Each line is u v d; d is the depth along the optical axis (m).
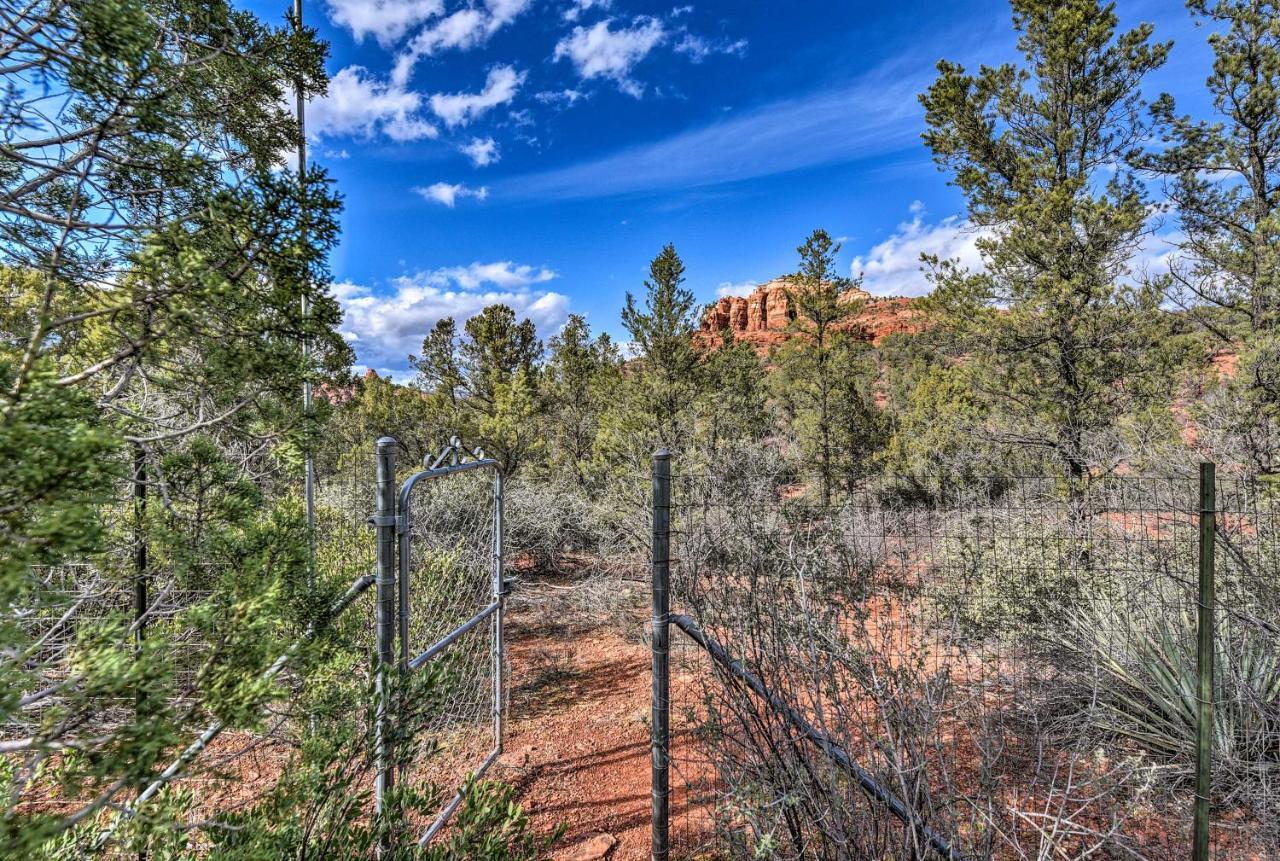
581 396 15.13
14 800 1.03
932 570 3.93
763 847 1.76
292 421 1.82
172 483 1.54
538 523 6.90
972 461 8.06
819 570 2.38
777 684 2.09
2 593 0.78
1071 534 3.88
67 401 0.92
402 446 11.52
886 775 1.98
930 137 8.27
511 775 3.18
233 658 1.13
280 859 1.42
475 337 16.44
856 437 12.62
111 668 0.91
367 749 1.73
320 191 1.37
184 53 1.66
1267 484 3.37
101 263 1.38
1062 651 3.49
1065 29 7.21
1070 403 7.36
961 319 7.84
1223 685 2.96
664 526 2.36
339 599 1.96
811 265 14.43
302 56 1.99
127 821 1.24
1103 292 6.68
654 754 2.38
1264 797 2.54
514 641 5.31
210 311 1.26
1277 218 7.29
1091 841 2.35
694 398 11.58
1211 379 7.48
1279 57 7.81
